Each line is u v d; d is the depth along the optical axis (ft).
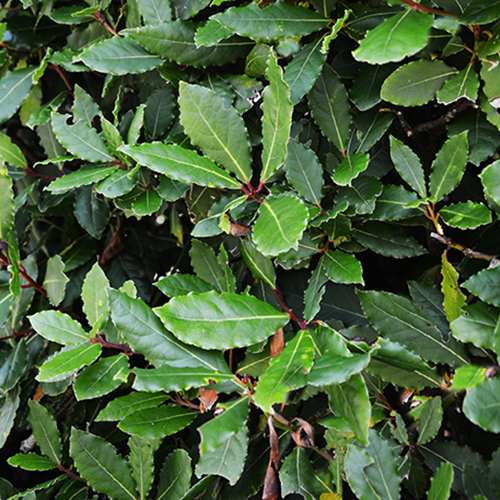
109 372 1.88
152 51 1.98
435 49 1.85
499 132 1.85
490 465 1.67
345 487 1.91
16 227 2.61
